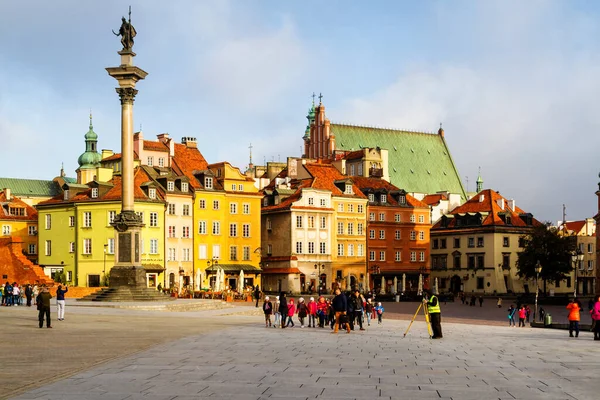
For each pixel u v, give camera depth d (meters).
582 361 35.22
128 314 68.81
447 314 106.06
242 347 40.38
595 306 49.50
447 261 187.38
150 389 26.75
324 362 34.09
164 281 137.50
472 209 186.62
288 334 50.94
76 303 81.81
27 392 26.12
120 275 86.44
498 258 177.50
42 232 143.25
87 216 136.38
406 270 174.88
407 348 41.12
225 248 148.12
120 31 87.38
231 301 120.50
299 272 156.00
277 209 158.75
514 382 28.62
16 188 194.75
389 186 181.00
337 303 53.62
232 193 149.50
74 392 26.16
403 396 25.50
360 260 167.62
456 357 36.62
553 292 178.38
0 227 157.75
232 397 25.28
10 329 51.06
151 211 136.25
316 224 159.75
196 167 154.75
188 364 33.09
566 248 153.00
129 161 86.62
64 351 37.75
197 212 144.00
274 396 25.45
